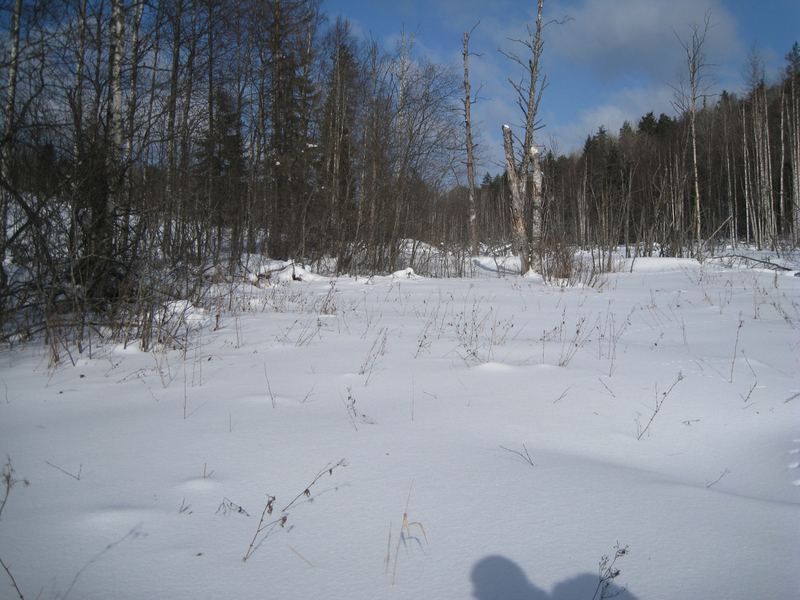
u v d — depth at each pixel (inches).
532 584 75.8
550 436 136.2
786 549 85.3
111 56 319.6
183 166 408.8
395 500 100.3
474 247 964.0
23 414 151.6
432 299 448.8
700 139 1301.7
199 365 212.5
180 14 380.8
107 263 273.4
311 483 105.6
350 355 230.7
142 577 76.2
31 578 75.2
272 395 170.1
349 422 144.1
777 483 111.0
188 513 94.7
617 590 74.7
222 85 620.4
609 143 1565.0
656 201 1114.7
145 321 247.9
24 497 99.9
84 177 268.2
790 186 1262.3
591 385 180.7
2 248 241.8
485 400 165.3
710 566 80.7
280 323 316.8
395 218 799.1
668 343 253.6
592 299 434.0
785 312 325.7
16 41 270.2
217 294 395.5
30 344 247.1
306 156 774.5
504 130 676.1
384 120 789.9
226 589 74.0
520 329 300.4
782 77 1135.0
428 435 134.9
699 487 108.1
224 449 124.4
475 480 108.8
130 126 328.5
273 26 755.4
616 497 102.1
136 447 125.7
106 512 94.0
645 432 140.1
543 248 633.6
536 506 98.3
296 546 85.0
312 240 769.6
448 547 84.9
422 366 209.9
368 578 76.9
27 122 264.8
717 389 173.8
